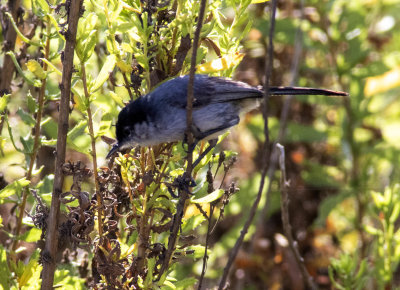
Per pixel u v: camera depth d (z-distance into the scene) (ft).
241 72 44.24
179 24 22.20
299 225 43.65
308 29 42.04
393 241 31.94
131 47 22.27
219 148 38.55
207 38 24.68
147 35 22.04
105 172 22.86
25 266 24.03
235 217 41.19
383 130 47.73
